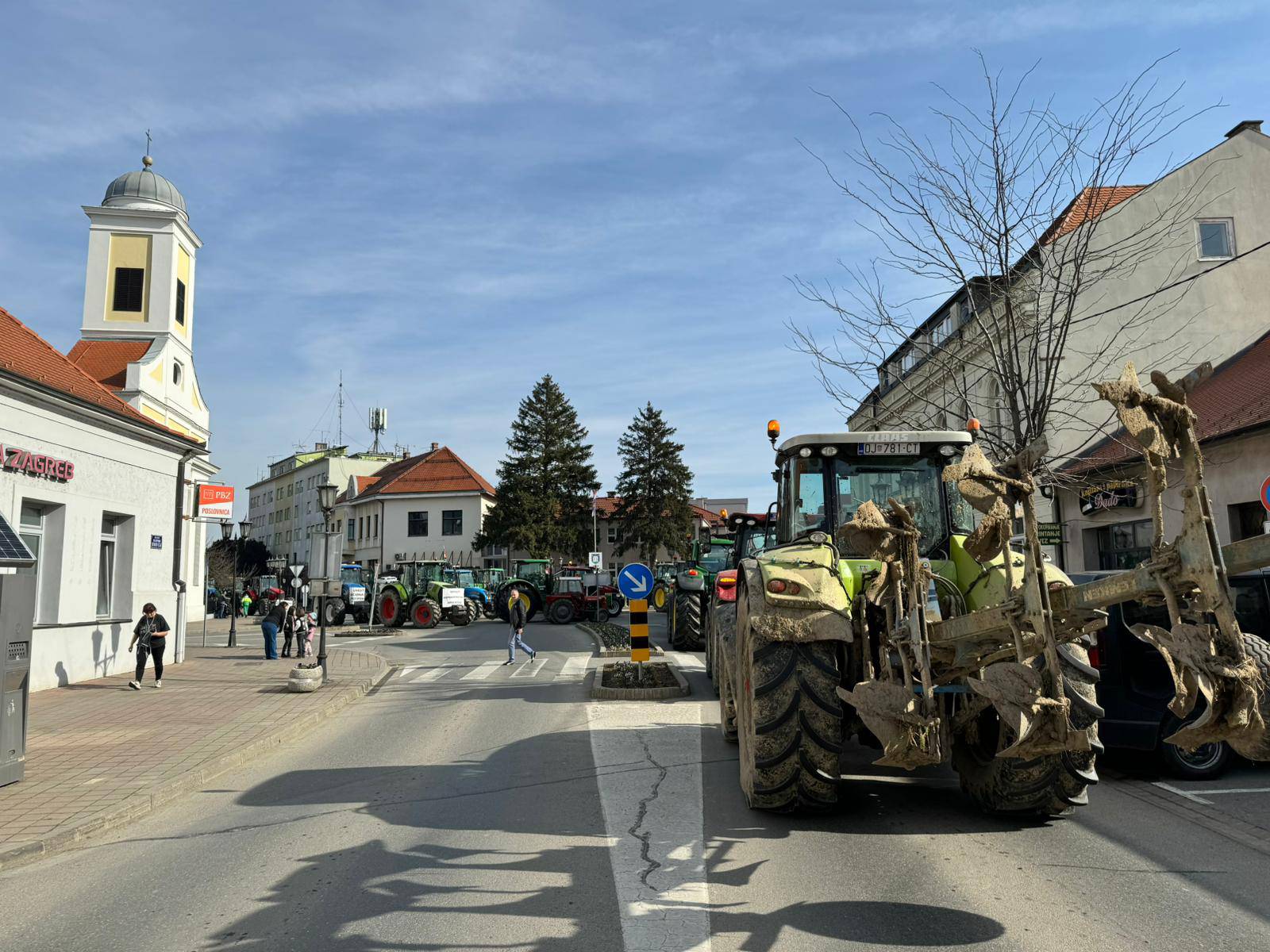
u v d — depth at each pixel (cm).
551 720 996
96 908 435
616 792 636
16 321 1530
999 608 365
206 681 1448
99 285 2875
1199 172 1919
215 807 653
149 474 1634
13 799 648
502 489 5875
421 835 543
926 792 612
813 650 520
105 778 714
